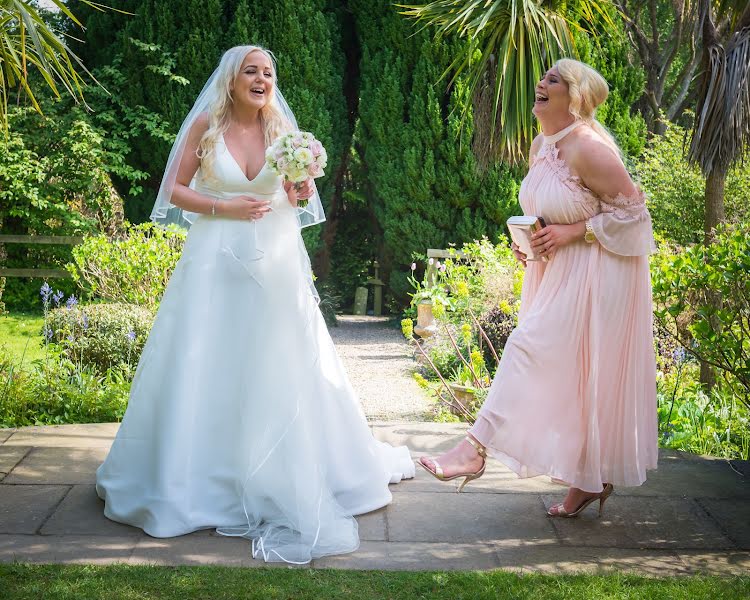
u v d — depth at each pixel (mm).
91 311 6730
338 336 10742
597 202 3010
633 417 3064
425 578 2648
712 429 4711
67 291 11547
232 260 3109
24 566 2623
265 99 3145
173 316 3127
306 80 10938
